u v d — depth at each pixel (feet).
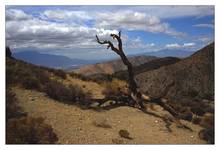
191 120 62.13
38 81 57.52
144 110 61.82
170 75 148.66
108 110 57.31
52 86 56.03
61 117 47.24
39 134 38.78
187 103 79.15
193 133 52.85
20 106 46.85
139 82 151.02
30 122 40.55
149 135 47.65
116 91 66.33
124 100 62.95
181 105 75.87
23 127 38.45
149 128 50.98
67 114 49.16
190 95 114.83
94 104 60.23
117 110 58.29
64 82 68.74
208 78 142.00
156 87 141.90
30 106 48.01
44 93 55.06
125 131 45.32
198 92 122.83
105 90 68.74
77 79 77.46
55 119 45.93
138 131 48.70
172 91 114.01
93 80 80.79
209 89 131.95
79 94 57.31
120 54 64.80
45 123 43.19
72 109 52.03
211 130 50.06
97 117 51.57
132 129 49.21
